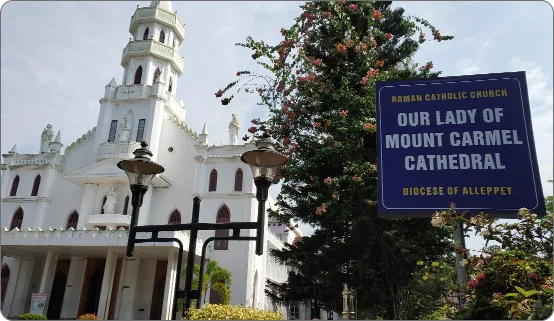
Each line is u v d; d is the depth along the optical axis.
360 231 13.34
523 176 8.48
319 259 15.71
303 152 15.59
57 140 37.00
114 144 32.59
